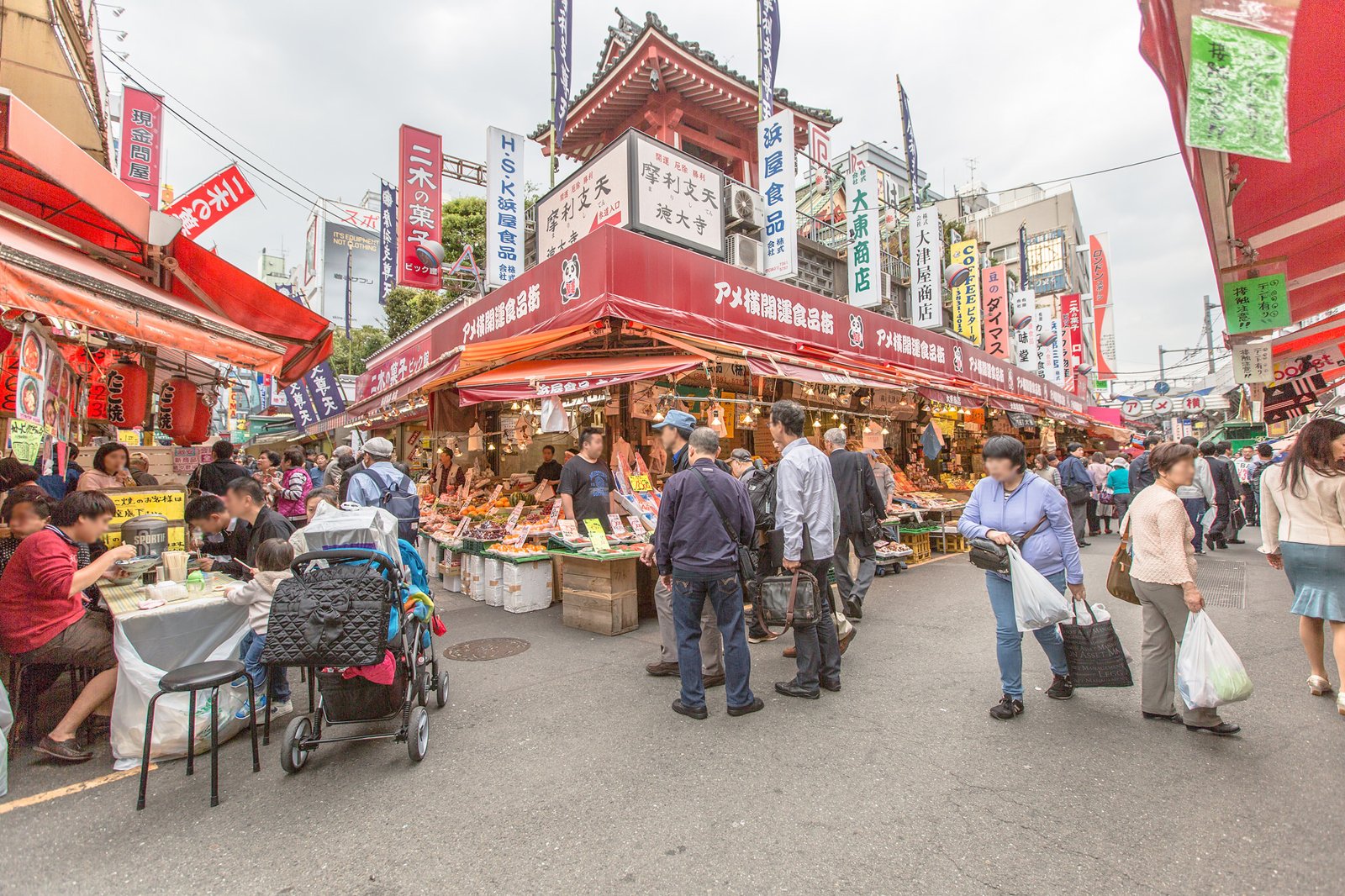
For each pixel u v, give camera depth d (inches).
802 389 349.1
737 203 398.6
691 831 102.6
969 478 587.2
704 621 174.2
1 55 230.2
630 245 264.7
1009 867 91.0
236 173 351.3
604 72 560.1
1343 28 99.5
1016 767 120.4
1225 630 209.2
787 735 137.8
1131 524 141.9
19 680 139.8
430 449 621.0
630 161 324.5
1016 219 1616.6
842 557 227.1
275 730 151.3
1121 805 105.8
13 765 130.9
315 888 90.7
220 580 166.2
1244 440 807.7
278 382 288.7
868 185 472.7
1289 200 155.7
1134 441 852.0
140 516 173.9
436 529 341.1
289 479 343.3
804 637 159.0
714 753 130.2
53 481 210.8
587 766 126.0
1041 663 183.8
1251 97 86.5
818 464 162.2
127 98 331.9
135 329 159.0
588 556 216.5
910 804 108.6
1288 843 93.9
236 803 114.7
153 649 137.1
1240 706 145.3
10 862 97.8
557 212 377.1
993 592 145.3
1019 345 818.2
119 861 97.9
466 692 169.9
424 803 113.6
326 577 120.3
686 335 270.4
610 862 95.3
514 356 278.7
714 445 157.8
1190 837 96.3
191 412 278.4
